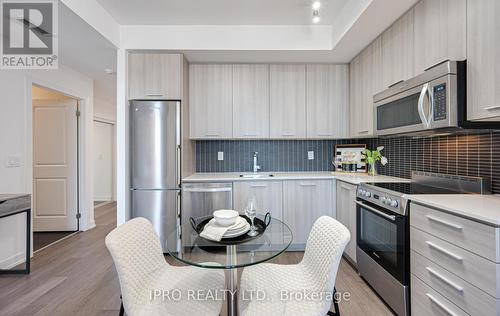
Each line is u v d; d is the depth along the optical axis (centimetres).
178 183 276
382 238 188
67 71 330
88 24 217
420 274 151
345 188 259
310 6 234
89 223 378
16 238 257
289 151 345
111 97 501
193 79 308
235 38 271
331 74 314
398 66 210
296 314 111
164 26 270
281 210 284
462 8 146
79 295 201
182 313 113
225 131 309
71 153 364
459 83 145
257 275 144
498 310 105
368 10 196
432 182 206
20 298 197
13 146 256
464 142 183
